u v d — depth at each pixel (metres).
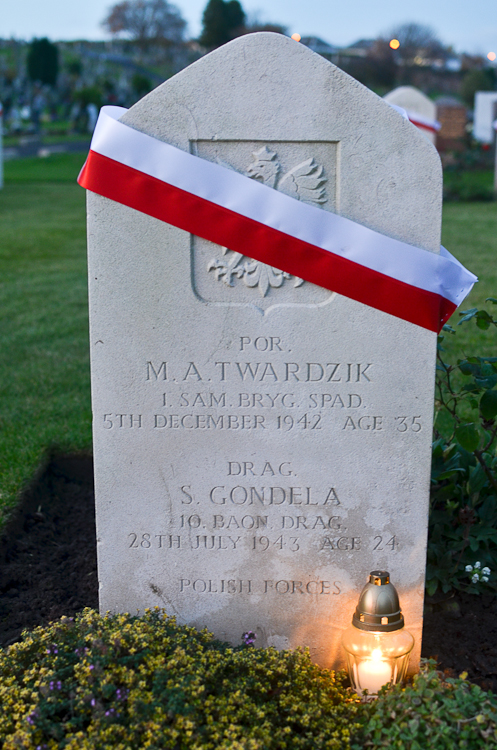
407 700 2.50
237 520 3.04
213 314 2.87
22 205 19.33
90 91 49.28
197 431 2.96
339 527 3.03
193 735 2.25
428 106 19.36
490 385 3.37
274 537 3.04
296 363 2.89
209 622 3.14
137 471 3.01
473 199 20.20
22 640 3.14
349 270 2.79
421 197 2.75
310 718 2.46
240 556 3.07
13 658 2.65
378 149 2.72
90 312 2.88
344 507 3.01
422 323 2.82
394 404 2.91
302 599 3.10
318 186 2.79
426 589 3.51
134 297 2.86
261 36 2.64
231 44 2.65
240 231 2.79
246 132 2.73
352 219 2.79
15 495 4.27
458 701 2.44
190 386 2.93
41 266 11.59
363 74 49.78
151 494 3.03
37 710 2.32
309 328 2.86
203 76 2.69
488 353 6.62
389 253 2.77
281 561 3.06
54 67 58.47
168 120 2.74
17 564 3.84
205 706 2.41
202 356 2.90
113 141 2.76
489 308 8.29
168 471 3.00
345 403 2.92
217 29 62.16
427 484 2.96
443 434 4.81
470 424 3.30
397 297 2.80
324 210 2.80
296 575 3.07
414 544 3.02
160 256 2.82
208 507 3.03
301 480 2.99
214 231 2.79
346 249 2.78
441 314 2.85
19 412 5.54
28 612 3.43
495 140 28.41
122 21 76.31
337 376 2.90
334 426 2.94
